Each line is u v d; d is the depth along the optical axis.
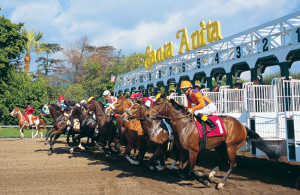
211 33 10.67
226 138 4.70
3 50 17.73
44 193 4.07
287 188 4.32
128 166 6.34
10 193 4.07
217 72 11.36
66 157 7.65
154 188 4.45
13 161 6.97
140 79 17.91
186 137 4.49
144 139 5.75
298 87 5.88
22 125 13.34
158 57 15.12
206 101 4.71
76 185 4.58
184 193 4.16
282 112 6.30
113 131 7.49
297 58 8.27
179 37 13.56
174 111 4.66
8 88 19.22
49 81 35.12
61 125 8.15
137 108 5.62
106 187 4.47
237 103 7.02
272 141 6.26
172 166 5.64
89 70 35.22
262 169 5.64
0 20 17.88
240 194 4.10
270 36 7.70
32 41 26.95
